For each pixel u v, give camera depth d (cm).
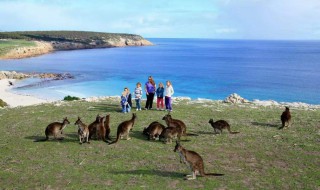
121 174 1164
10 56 16388
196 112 2266
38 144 1537
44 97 6109
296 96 6969
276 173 1170
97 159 1325
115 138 1638
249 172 1178
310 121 1959
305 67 13525
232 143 1534
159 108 2397
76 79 9200
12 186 1080
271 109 2398
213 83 9019
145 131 1655
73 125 1908
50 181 1112
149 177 1135
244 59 18175
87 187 1056
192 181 1095
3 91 6631
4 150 1456
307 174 1162
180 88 8106
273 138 1614
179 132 1538
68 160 1317
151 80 2377
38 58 16562
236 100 2786
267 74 11106
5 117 2153
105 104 2609
